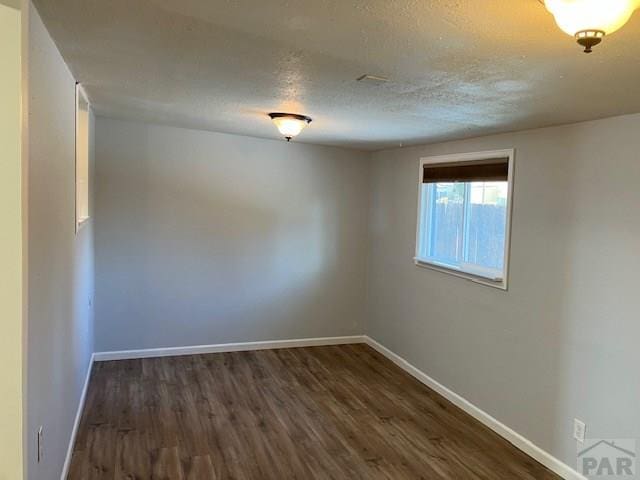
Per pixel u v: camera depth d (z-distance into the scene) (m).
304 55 2.08
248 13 1.67
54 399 2.37
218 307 5.21
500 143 3.61
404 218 4.95
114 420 3.62
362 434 3.56
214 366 4.84
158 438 3.39
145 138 4.80
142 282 4.92
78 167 3.34
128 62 2.43
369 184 5.66
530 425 3.33
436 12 1.51
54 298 2.32
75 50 2.27
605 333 2.81
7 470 1.66
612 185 2.77
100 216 4.73
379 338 5.47
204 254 5.11
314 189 5.46
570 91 2.26
